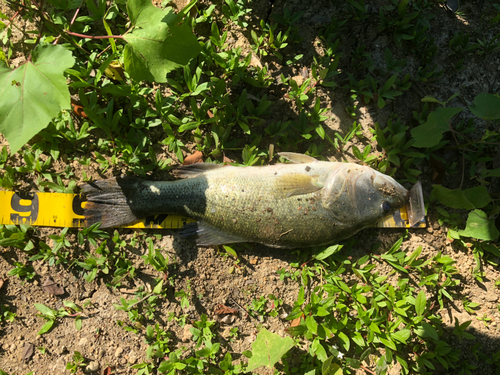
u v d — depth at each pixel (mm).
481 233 424
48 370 408
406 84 445
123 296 420
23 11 411
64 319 416
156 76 354
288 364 421
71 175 419
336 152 444
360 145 446
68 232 418
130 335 418
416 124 450
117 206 406
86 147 422
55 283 416
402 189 407
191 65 426
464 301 439
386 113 450
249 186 399
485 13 460
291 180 398
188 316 422
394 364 430
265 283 430
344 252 434
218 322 425
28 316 413
